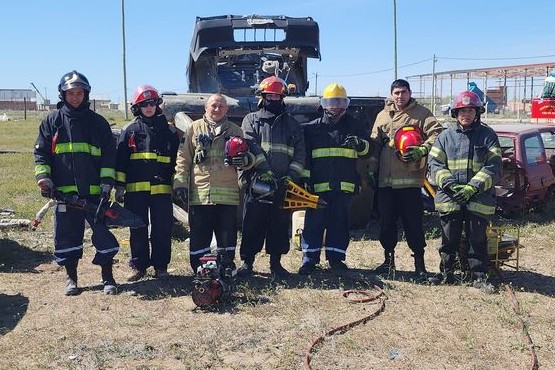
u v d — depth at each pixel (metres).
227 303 5.98
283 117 6.74
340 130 6.85
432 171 6.41
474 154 6.28
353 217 9.32
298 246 8.15
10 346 5.00
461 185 6.25
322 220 6.96
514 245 7.00
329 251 7.01
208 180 6.41
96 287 6.61
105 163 6.27
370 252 8.18
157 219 6.72
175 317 5.66
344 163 6.87
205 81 10.88
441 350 4.93
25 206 11.48
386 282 6.64
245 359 4.75
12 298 6.23
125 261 7.75
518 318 5.56
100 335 5.24
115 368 4.61
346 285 6.62
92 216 6.21
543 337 5.20
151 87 6.54
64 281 6.84
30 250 8.20
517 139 10.48
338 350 4.91
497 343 5.07
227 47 10.09
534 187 10.46
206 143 6.38
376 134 6.95
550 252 8.20
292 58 10.96
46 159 6.14
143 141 6.54
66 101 6.15
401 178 6.71
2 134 32.88
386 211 6.93
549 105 21.39
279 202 6.64
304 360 4.71
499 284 6.70
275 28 10.16
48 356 4.80
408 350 4.93
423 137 6.71
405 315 5.70
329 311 5.78
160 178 6.63
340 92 6.73
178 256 7.82
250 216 6.73
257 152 6.43
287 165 6.69
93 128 6.24
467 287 6.53
